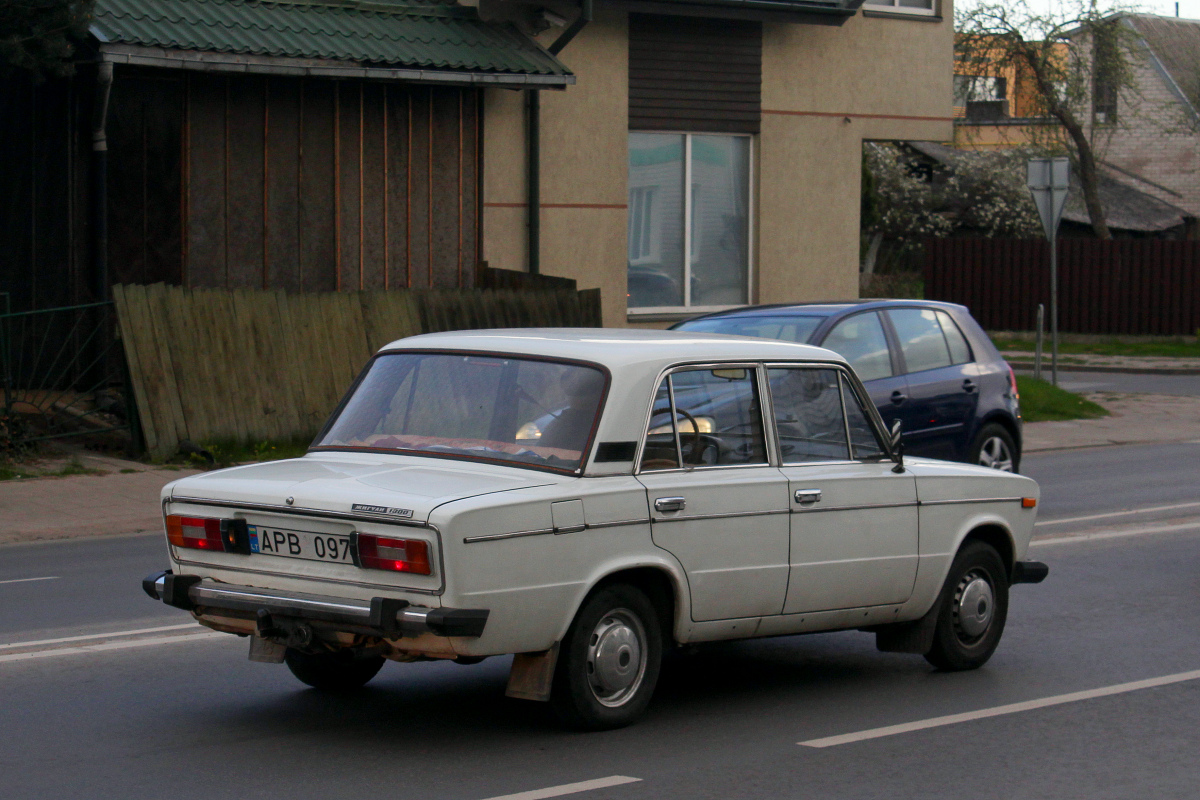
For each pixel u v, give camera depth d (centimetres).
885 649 816
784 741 675
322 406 1750
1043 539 1293
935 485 791
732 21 2255
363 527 607
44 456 1611
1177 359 3425
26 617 939
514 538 607
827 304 1358
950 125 2505
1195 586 1083
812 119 2359
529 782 599
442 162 1994
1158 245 3719
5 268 1750
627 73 2166
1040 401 2353
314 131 1884
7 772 611
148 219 1773
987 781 617
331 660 745
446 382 704
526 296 1884
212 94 1805
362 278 1936
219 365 1675
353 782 598
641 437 666
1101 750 668
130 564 1152
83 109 1714
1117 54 4772
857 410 774
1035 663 848
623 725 678
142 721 697
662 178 2242
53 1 1533
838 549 738
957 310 1417
